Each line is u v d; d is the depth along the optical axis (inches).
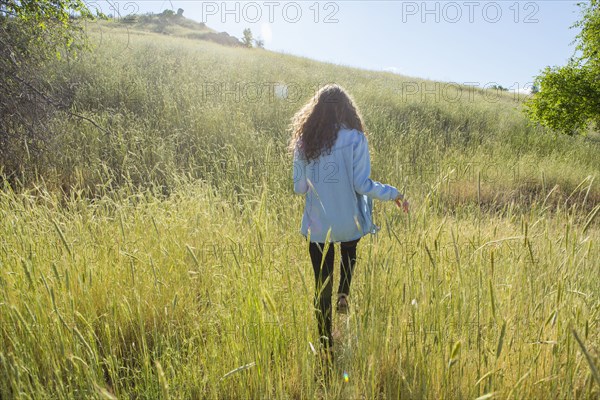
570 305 96.0
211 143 323.3
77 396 89.0
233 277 113.6
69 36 298.2
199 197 181.3
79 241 142.0
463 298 99.2
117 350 113.6
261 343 94.5
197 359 105.7
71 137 289.4
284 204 196.1
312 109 117.2
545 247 123.6
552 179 350.6
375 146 360.5
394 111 514.6
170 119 353.4
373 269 103.3
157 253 140.0
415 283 106.5
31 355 93.3
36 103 269.0
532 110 519.5
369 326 97.0
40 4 258.8
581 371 90.9
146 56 551.2
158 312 120.1
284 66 705.0
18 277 115.0
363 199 120.0
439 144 410.6
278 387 94.7
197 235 152.3
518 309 104.0
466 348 94.5
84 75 414.9
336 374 95.3
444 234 134.9
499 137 492.7
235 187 252.2
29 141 257.4
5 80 257.6
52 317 102.1
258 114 400.8
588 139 609.0
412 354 96.8
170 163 266.2
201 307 125.5
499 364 93.2
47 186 242.1
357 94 539.8
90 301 113.3
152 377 96.5
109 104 375.6
